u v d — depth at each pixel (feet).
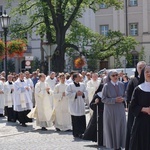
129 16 171.94
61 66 110.73
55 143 41.96
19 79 58.13
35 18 116.88
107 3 122.01
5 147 40.47
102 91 36.06
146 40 169.17
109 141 35.70
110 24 174.70
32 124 59.16
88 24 176.04
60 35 110.73
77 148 38.52
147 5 169.37
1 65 171.63
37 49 179.22
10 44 84.84
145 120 25.40
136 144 25.53
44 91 53.42
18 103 56.85
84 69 137.18
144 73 26.14
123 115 35.86
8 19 80.07
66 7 118.83
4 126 57.31
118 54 122.72
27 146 40.68
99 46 121.80
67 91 45.80
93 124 39.99
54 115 52.21
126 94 33.17
